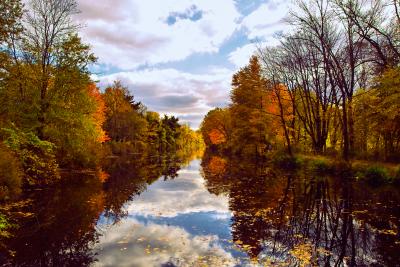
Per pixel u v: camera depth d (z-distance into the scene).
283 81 32.34
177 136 115.00
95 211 12.82
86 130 24.50
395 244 8.53
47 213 12.38
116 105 65.88
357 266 7.10
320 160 24.38
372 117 22.72
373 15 21.61
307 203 13.77
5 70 18.72
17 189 14.63
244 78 40.06
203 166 36.66
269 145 39.78
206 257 7.66
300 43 29.67
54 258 7.77
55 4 22.47
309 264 7.21
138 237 9.37
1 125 16.30
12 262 7.57
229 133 60.69
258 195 16.08
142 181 22.75
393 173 17.91
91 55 23.41
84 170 27.91
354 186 17.73
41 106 21.38
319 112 32.75
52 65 22.64
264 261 7.39
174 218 11.70
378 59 23.27
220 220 11.29
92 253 8.03
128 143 66.81
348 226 10.25
